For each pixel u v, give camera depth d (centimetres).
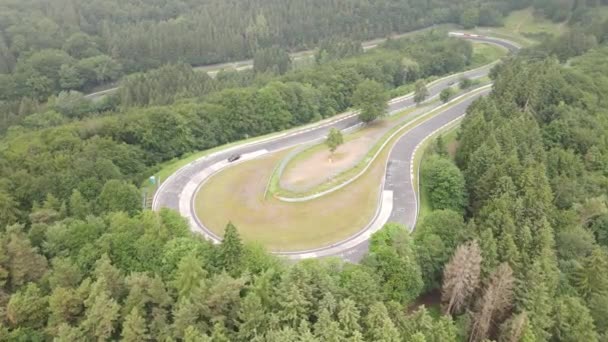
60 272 9281
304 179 14500
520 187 12481
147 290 8994
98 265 9431
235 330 8788
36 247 9994
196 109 18212
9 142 15962
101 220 10925
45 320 9081
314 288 9100
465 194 13400
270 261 9950
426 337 8831
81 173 13175
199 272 8994
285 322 8656
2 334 8475
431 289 11119
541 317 9506
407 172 15312
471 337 9812
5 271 9388
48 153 14425
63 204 11812
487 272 10150
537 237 10862
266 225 12712
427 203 13788
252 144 17850
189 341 7856
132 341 8256
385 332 8200
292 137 18575
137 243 10144
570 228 12306
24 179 12681
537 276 9925
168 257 9888
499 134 14488
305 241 12088
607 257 11662
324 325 8238
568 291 10712
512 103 16800
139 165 15462
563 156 14862
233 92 19375
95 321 8431
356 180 14688
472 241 10300
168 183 14800
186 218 12138
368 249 11694
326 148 16788
